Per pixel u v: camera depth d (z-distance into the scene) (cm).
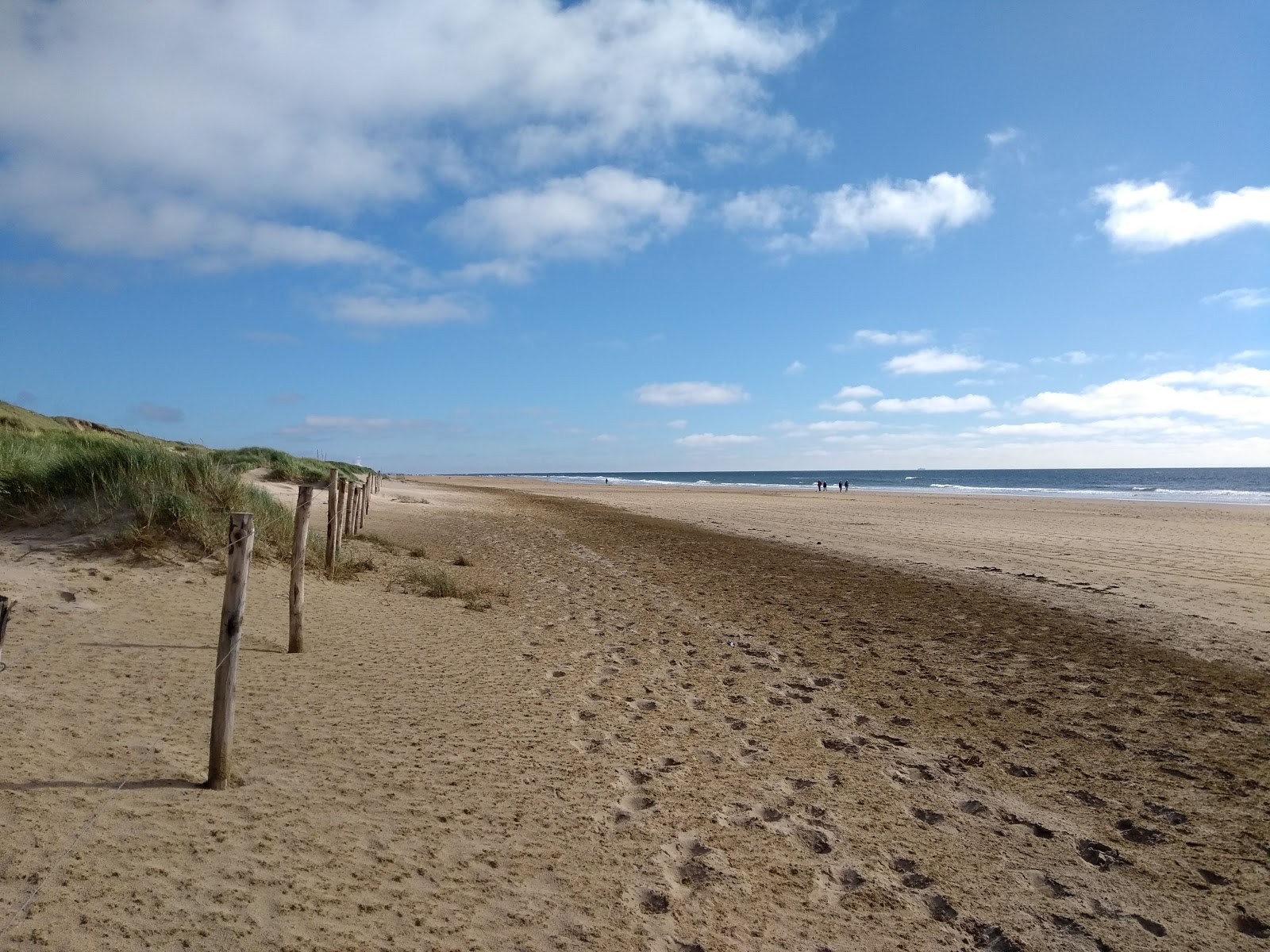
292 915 302
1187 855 425
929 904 365
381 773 444
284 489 2211
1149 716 655
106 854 324
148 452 1052
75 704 480
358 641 730
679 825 422
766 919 342
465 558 1385
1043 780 521
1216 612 1088
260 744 463
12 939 264
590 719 582
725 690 692
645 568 1444
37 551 820
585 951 305
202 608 741
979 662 821
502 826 398
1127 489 7106
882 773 521
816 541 2000
